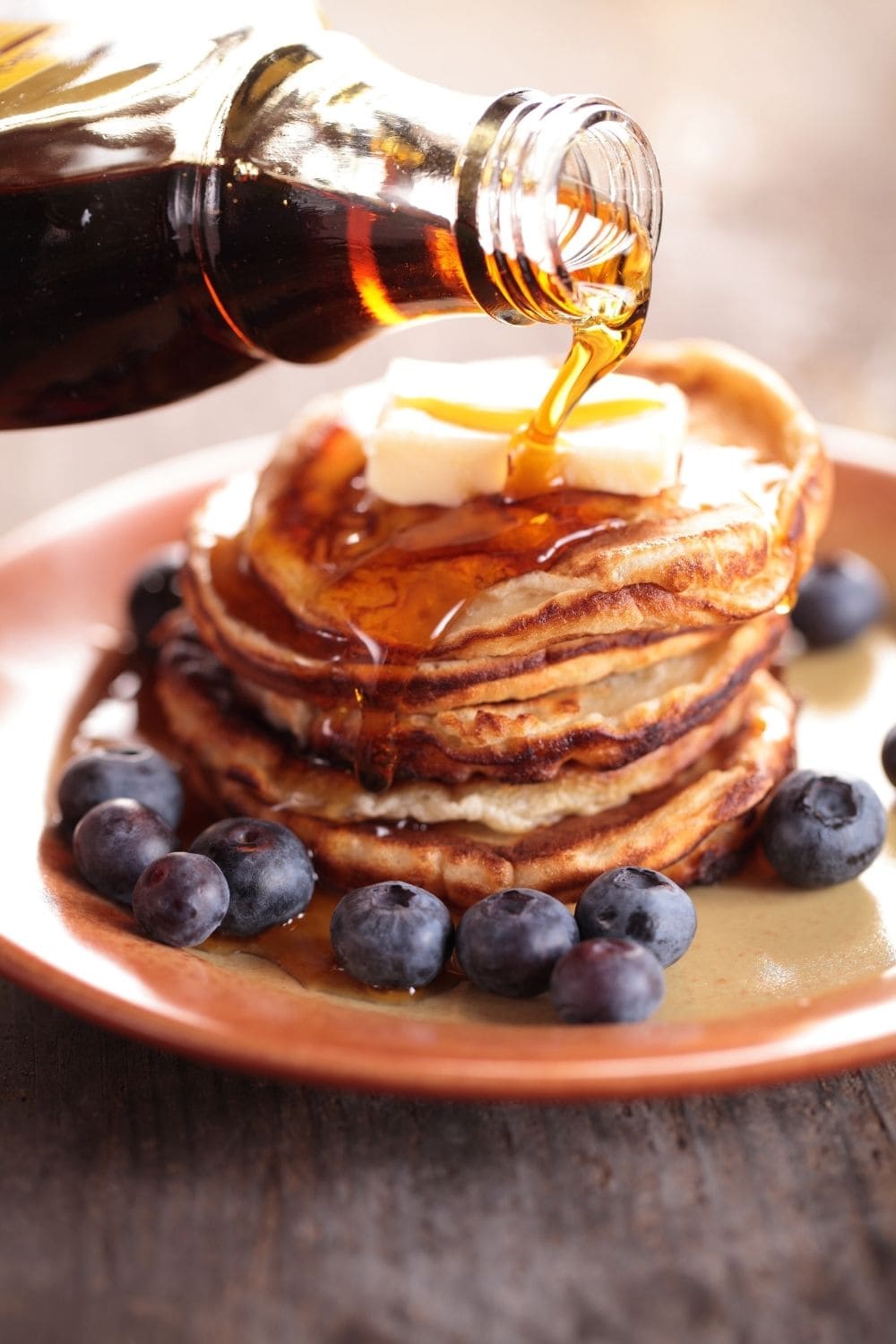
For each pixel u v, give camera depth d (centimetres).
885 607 38
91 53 30
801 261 55
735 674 31
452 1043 26
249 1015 26
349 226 29
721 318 52
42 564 38
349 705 31
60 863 31
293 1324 25
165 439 50
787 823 31
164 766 33
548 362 34
